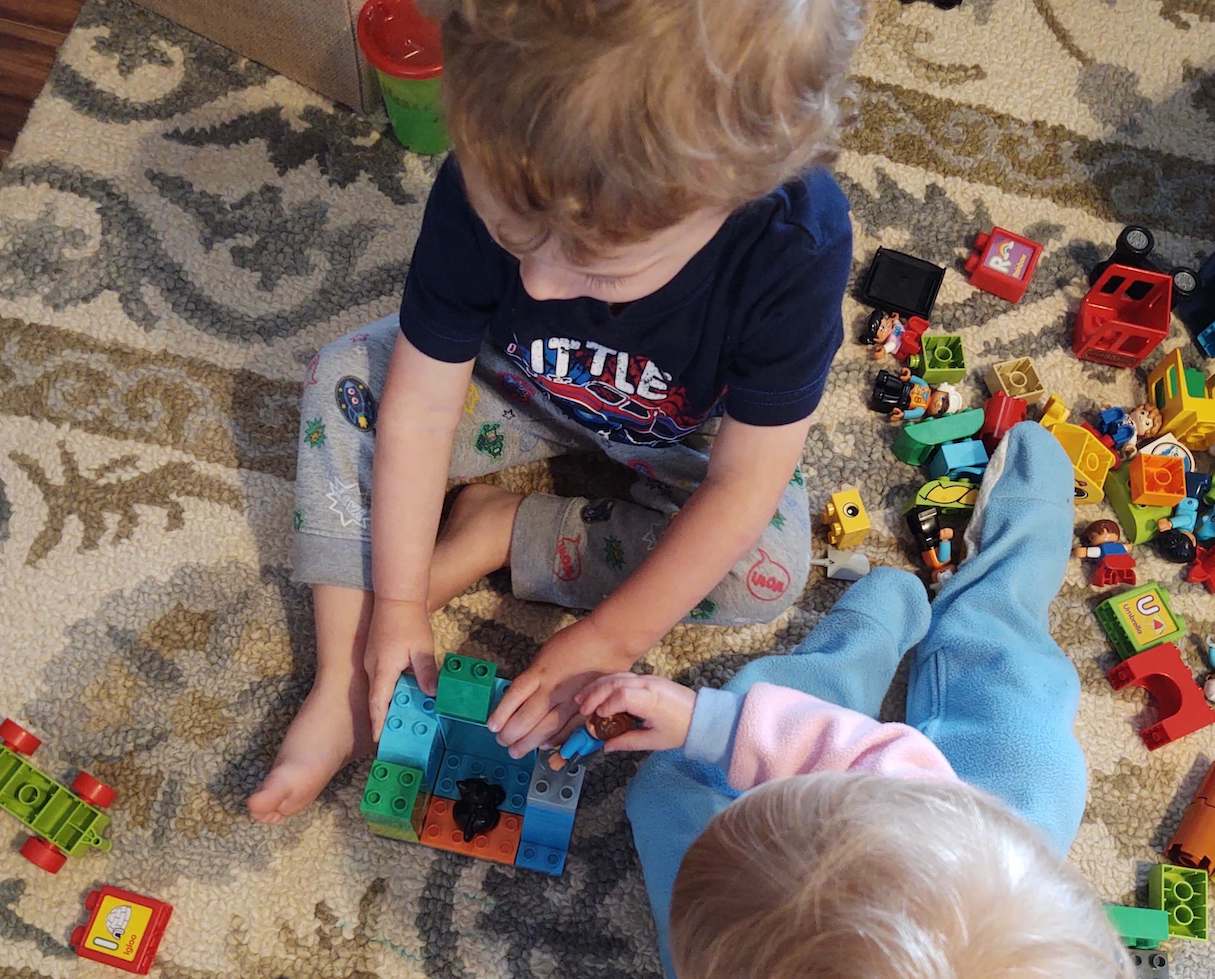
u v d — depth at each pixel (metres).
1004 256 1.22
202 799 1.01
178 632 1.06
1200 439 1.19
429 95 1.13
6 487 1.09
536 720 0.89
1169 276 1.17
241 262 1.18
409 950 0.98
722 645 1.10
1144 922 0.99
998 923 0.55
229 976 0.97
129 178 1.19
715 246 0.75
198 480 1.11
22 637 1.05
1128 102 1.33
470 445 1.05
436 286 0.83
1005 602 1.06
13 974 0.95
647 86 0.53
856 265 1.23
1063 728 0.99
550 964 0.99
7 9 1.24
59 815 0.97
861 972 0.55
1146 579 1.15
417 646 0.94
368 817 0.91
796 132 0.58
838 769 0.82
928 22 1.33
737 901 0.59
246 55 1.25
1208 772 1.07
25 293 1.15
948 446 1.14
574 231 0.58
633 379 0.89
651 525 1.02
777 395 0.83
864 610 1.05
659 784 0.96
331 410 0.97
